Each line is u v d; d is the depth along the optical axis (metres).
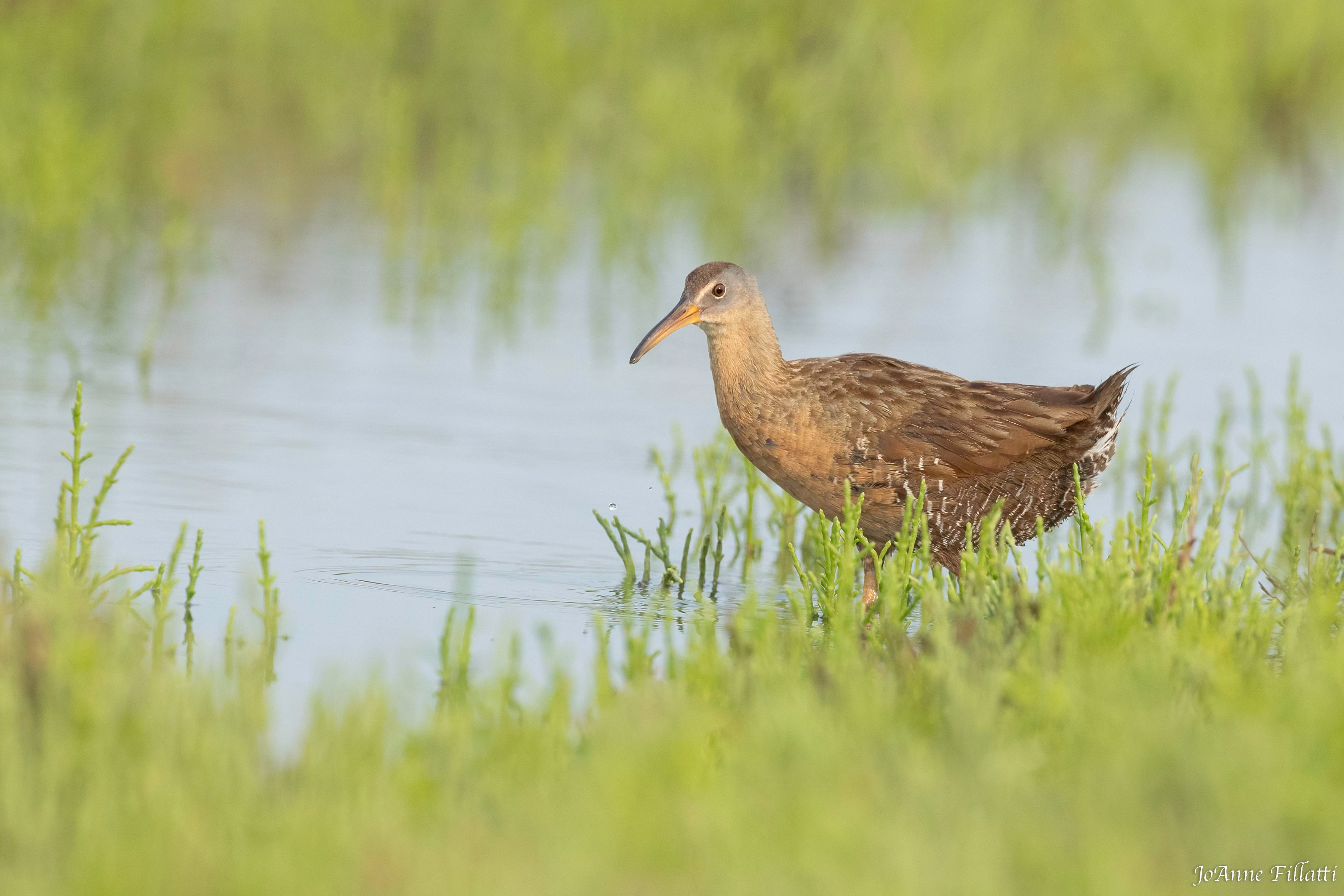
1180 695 7.96
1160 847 6.56
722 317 11.76
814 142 26.47
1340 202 26.86
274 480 13.24
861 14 27.23
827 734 7.29
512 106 27.20
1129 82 31.22
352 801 6.79
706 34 27.72
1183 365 18.03
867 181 26.86
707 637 9.16
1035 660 8.35
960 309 19.98
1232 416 16.38
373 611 10.66
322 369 16.53
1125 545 10.74
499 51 27.58
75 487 9.84
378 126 25.58
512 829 6.60
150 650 9.46
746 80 27.25
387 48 27.61
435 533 12.41
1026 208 26.11
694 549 12.70
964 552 10.34
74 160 20.70
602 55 27.66
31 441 13.62
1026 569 10.43
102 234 20.70
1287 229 24.97
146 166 23.92
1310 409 16.67
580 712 8.52
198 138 25.95
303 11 27.52
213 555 11.51
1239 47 30.64
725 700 8.28
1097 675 7.90
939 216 25.16
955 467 11.44
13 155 20.56
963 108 27.72
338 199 23.59
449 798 6.94
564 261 21.27
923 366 11.98
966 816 6.64
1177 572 9.48
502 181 23.33
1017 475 11.57
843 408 11.55
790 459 11.70
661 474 12.88
